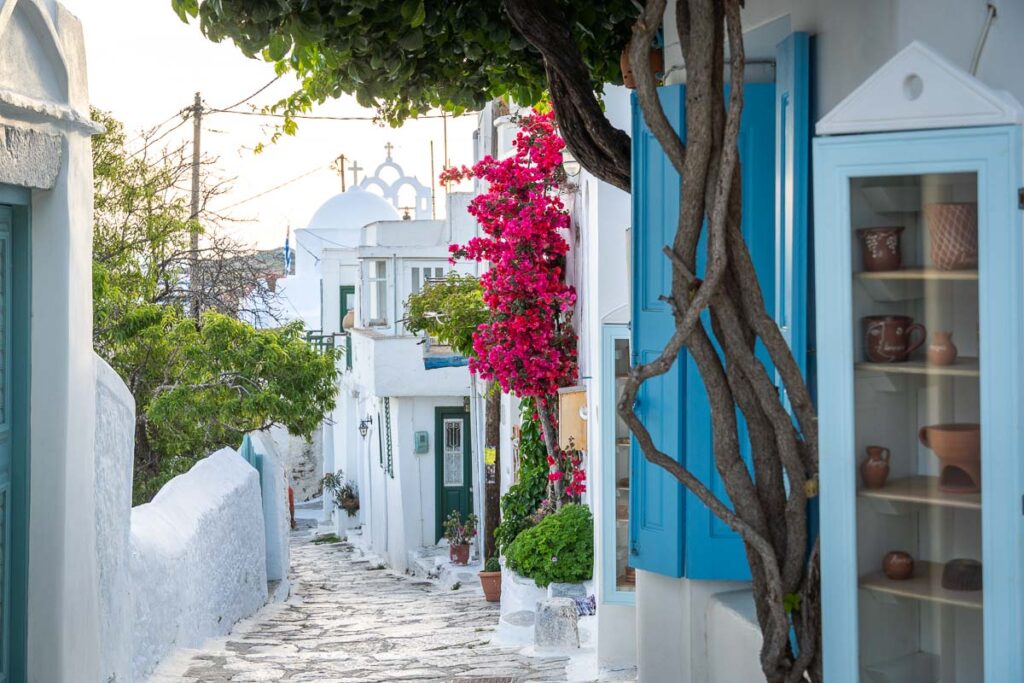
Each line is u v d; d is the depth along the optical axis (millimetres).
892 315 3598
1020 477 3389
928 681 3604
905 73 3504
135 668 7555
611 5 6758
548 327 12383
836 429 3652
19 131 5066
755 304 3918
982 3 3824
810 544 4320
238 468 13055
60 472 5539
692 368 5414
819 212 3611
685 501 5438
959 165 3447
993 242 3410
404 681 7914
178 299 18875
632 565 5691
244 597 12430
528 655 9383
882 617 3674
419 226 25562
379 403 23141
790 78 4926
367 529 25484
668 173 5418
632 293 5590
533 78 7652
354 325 27828
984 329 3422
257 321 20344
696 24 3891
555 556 11094
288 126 8094
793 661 3963
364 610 14180
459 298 15430
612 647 8664
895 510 3637
